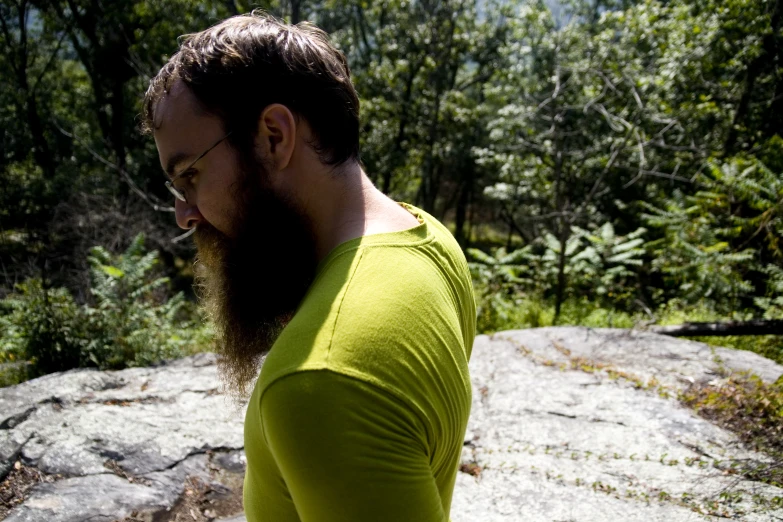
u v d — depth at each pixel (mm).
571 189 10078
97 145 19031
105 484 2686
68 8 18641
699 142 10555
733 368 4102
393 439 514
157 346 5137
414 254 634
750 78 9953
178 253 14320
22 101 19047
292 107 631
